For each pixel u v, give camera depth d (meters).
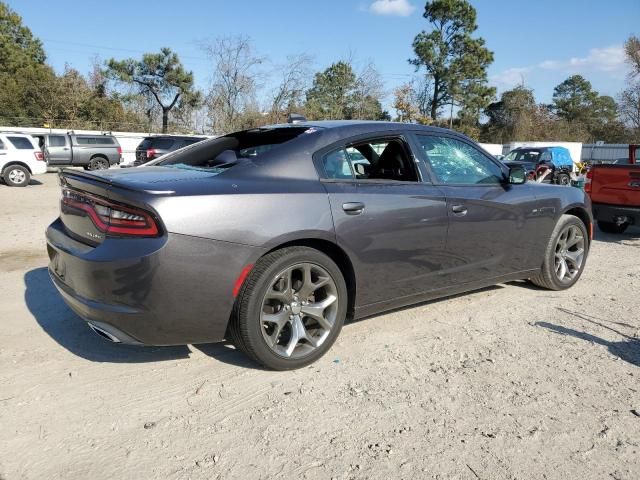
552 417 2.84
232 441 2.58
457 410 2.90
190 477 2.32
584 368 3.44
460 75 54.75
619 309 4.63
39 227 8.40
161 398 2.96
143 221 2.79
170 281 2.80
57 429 2.65
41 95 41.78
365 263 3.51
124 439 2.58
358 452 2.52
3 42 48.16
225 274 2.94
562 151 20.45
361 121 3.92
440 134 4.21
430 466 2.42
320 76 46.03
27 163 16.86
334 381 3.20
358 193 3.48
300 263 3.21
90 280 2.88
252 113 37.72
